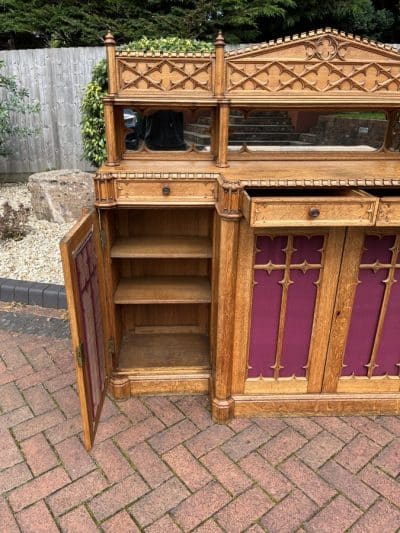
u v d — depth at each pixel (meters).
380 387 2.03
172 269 2.37
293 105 1.87
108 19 7.53
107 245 1.91
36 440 1.88
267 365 1.98
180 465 1.77
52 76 5.77
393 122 2.10
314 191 1.88
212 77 1.84
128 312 2.42
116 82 1.81
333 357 1.95
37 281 3.15
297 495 1.65
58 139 6.07
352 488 1.68
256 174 1.76
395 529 1.52
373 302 1.86
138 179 1.73
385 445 1.88
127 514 1.57
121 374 2.12
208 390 2.18
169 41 3.40
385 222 1.49
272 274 1.78
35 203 4.18
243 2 7.43
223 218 1.63
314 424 2.01
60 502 1.61
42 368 2.36
